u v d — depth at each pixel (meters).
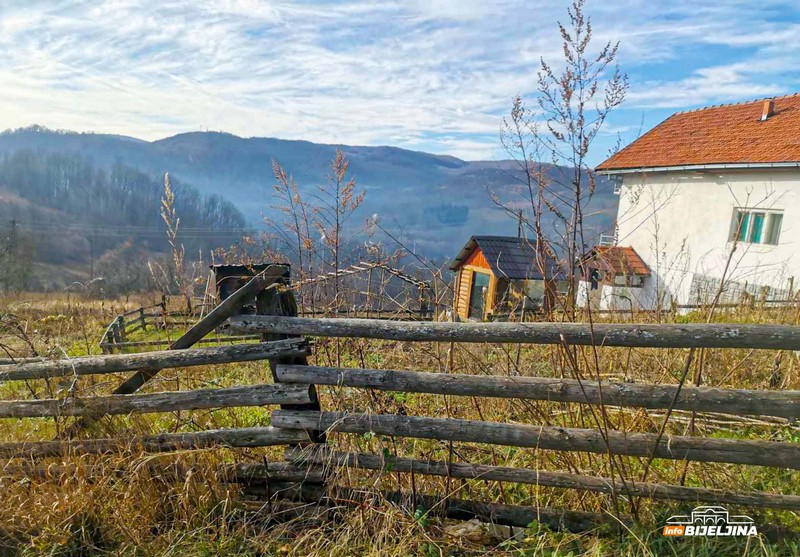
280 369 3.09
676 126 20.42
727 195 16.78
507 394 2.76
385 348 3.95
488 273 16.05
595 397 2.64
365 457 3.04
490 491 3.14
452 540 2.76
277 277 3.11
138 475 3.04
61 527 2.87
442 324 2.82
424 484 3.12
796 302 5.59
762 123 17.44
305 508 3.06
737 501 2.64
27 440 3.60
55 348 4.04
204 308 4.90
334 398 3.47
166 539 2.86
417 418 2.94
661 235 18.55
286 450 3.15
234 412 3.96
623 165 19.73
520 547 2.71
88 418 3.40
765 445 2.54
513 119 3.10
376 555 2.64
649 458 2.67
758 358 4.32
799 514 2.69
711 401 2.52
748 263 16.06
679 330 2.48
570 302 3.16
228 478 3.21
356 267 3.70
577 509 2.92
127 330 11.52
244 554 2.75
